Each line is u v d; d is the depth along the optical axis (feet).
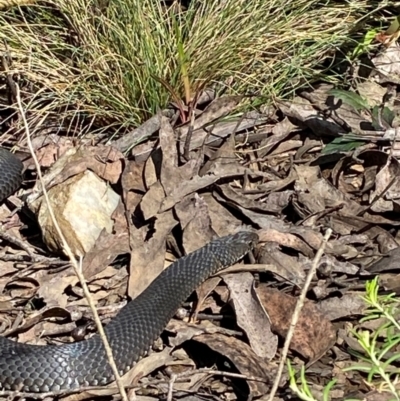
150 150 19.60
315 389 14.60
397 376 14.46
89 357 14.76
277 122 20.65
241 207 18.40
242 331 15.69
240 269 16.69
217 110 20.42
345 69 21.70
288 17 21.79
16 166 19.51
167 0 23.29
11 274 17.46
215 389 15.06
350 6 22.04
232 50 21.08
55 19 22.50
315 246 17.39
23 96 21.66
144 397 14.74
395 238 18.08
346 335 15.66
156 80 20.27
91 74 21.04
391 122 19.36
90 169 18.84
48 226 17.66
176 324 15.93
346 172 19.58
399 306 15.85
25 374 14.57
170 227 17.63
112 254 17.38
